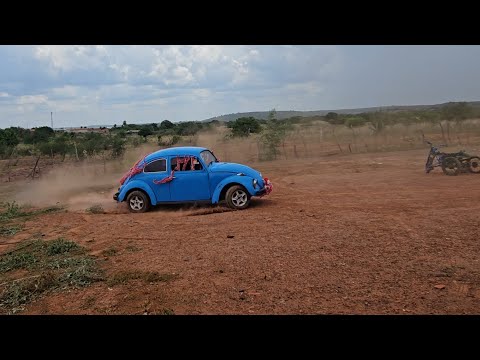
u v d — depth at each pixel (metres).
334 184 13.61
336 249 6.54
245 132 32.31
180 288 5.41
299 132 36.03
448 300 4.51
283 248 6.79
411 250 6.25
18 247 8.27
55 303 5.22
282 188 13.51
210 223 9.12
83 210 11.99
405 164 17.88
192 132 35.53
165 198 10.85
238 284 5.39
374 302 4.58
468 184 11.87
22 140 43.03
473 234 6.85
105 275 6.16
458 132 32.00
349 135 34.34
